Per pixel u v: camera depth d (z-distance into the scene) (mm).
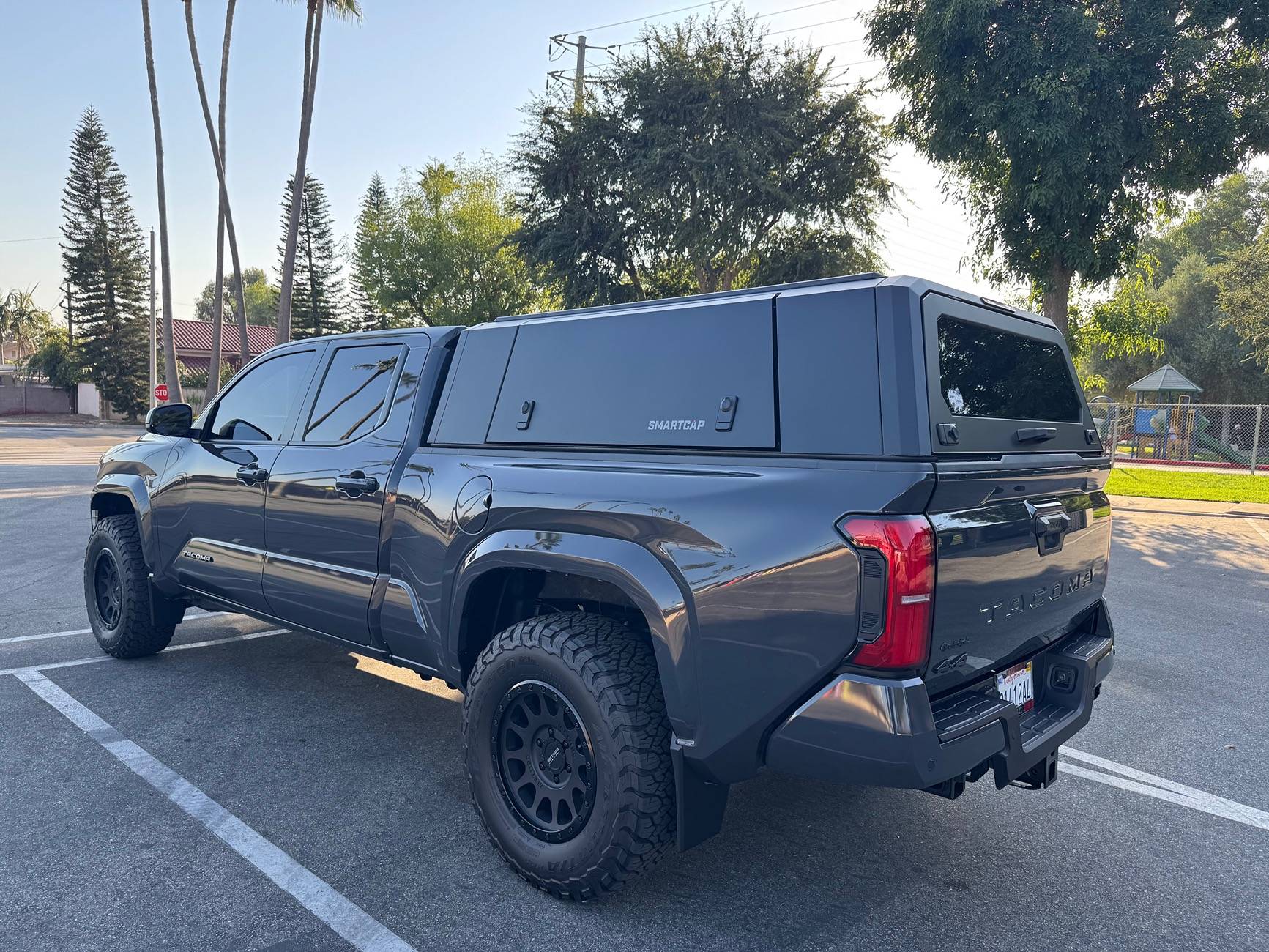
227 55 28375
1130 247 16266
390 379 3729
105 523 5098
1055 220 15562
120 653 5109
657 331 2787
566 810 2766
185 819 3230
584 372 2971
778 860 3053
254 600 4234
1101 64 14109
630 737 2543
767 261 19984
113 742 3953
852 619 2178
